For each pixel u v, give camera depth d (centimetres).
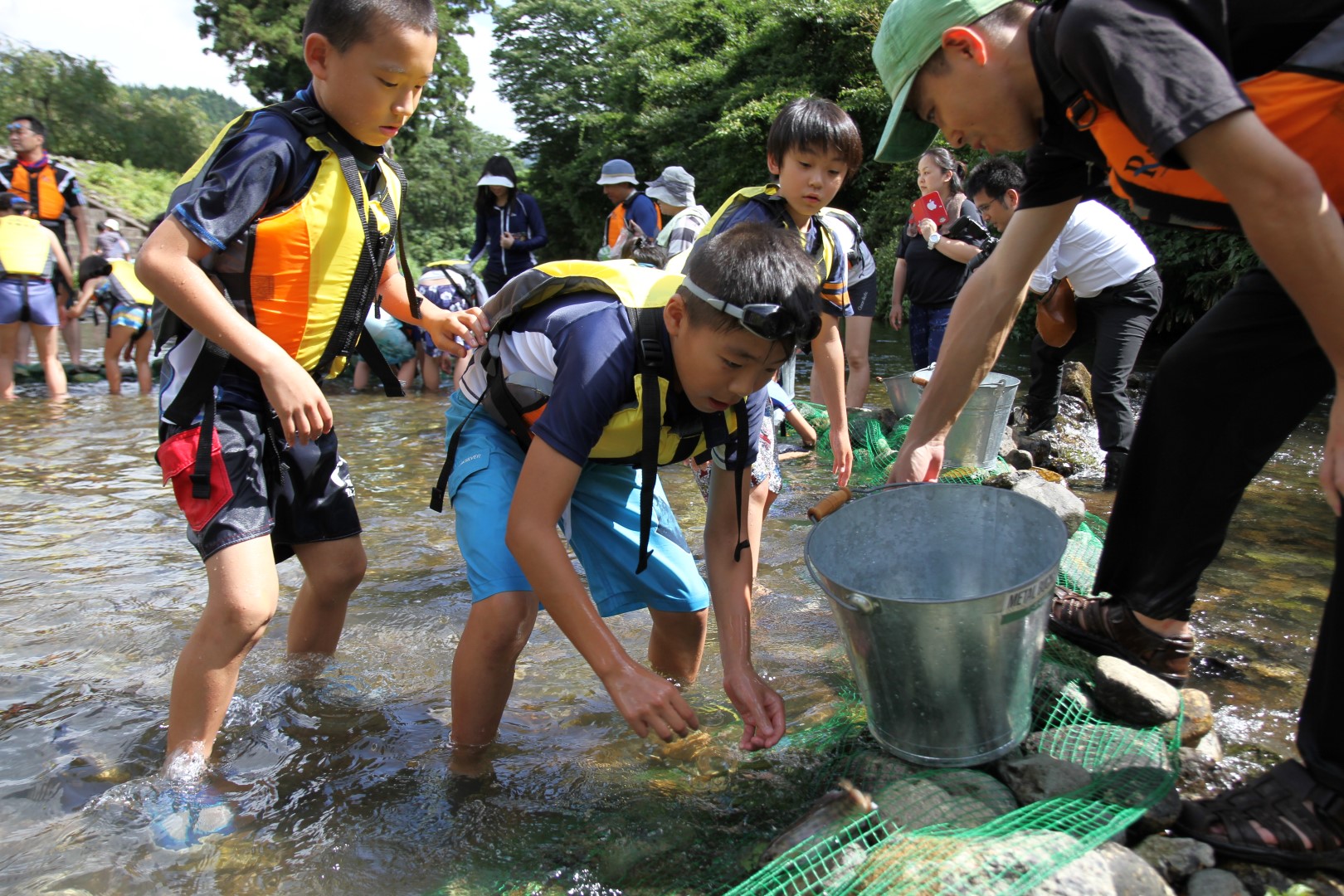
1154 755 200
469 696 225
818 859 178
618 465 243
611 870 191
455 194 4869
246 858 197
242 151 220
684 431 211
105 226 931
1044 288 482
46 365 743
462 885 188
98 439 597
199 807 212
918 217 610
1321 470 158
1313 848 178
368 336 259
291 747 239
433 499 250
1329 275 145
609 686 192
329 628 279
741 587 229
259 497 230
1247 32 159
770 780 221
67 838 203
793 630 304
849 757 219
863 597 184
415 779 225
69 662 289
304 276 232
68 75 3244
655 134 2159
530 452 199
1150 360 945
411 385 818
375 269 247
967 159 1205
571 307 216
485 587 220
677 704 190
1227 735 228
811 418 582
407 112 234
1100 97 160
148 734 246
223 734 244
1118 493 228
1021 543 213
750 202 338
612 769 228
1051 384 547
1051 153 221
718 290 185
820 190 327
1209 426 205
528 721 251
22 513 440
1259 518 412
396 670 281
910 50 193
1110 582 232
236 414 229
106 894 185
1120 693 211
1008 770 201
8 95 3106
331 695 265
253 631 222
